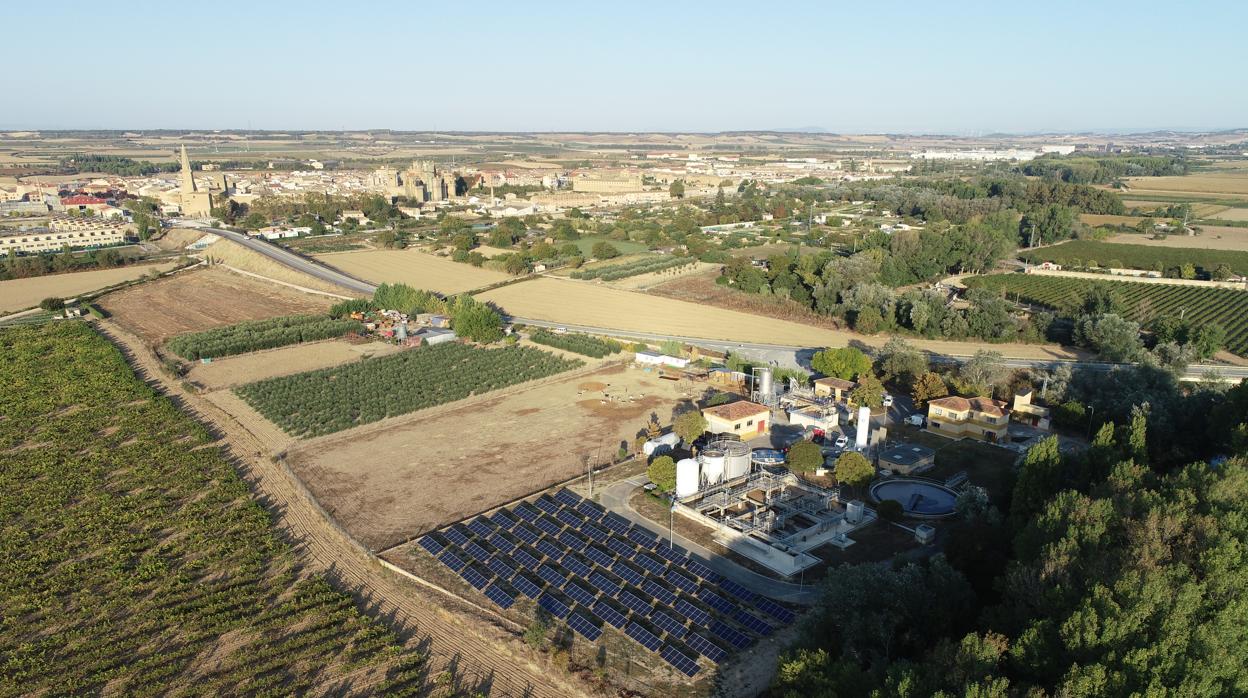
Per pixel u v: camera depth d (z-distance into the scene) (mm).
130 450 115125
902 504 99312
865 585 67188
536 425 128250
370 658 69812
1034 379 144250
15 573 83938
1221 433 102312
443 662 70750
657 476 101250
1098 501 67938
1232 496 68938
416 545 89938
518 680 68438
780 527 92812
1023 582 62688
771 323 197125
